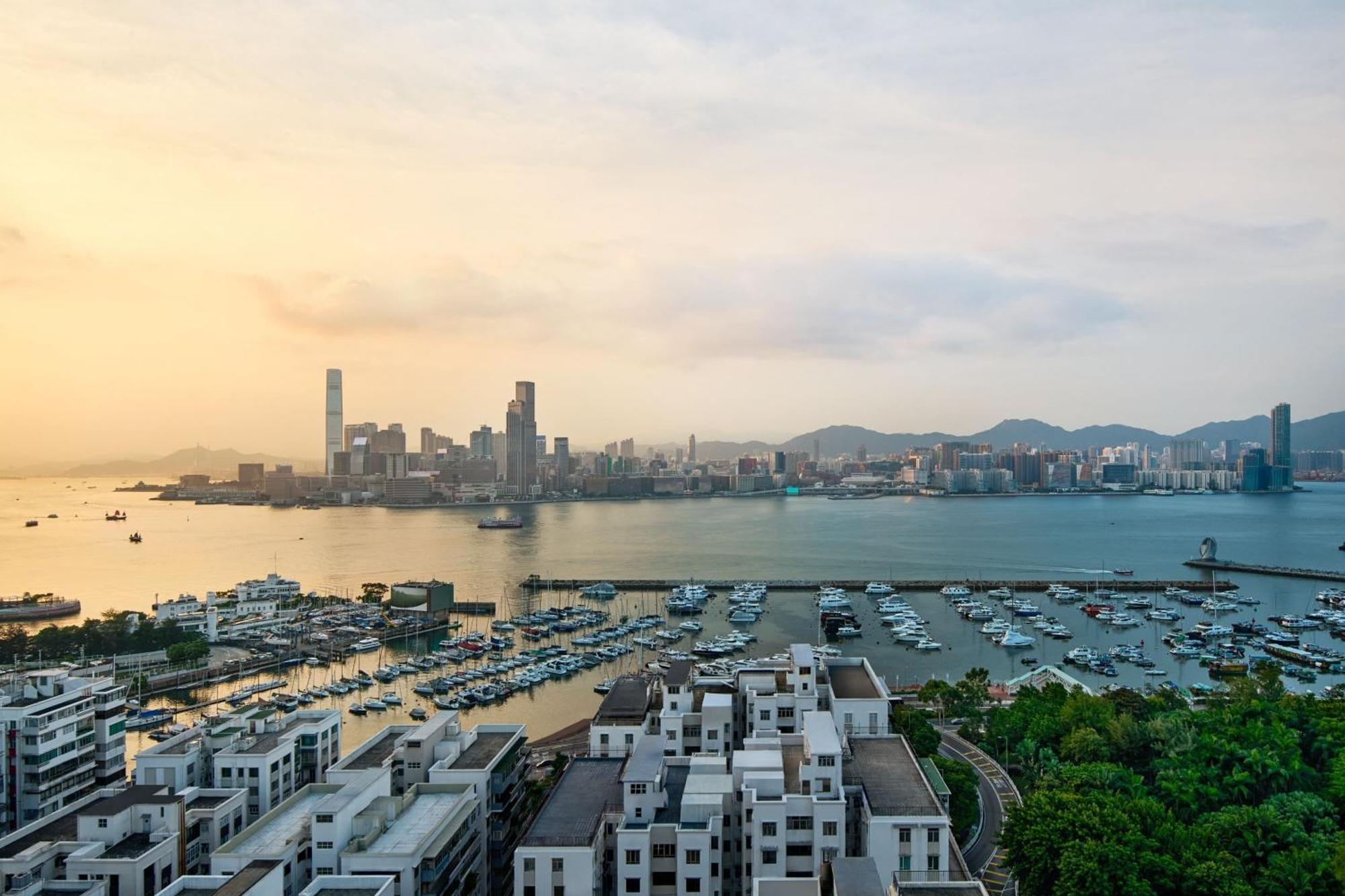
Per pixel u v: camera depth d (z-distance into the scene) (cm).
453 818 13325
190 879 11462
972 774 18362
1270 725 19325
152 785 14838
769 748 14988
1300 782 16738
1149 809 14962
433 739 15600
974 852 16200
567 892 12112
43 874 12775
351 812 12788
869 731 17075
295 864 12356
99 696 18625
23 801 17075
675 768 15088
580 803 13862
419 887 12156
